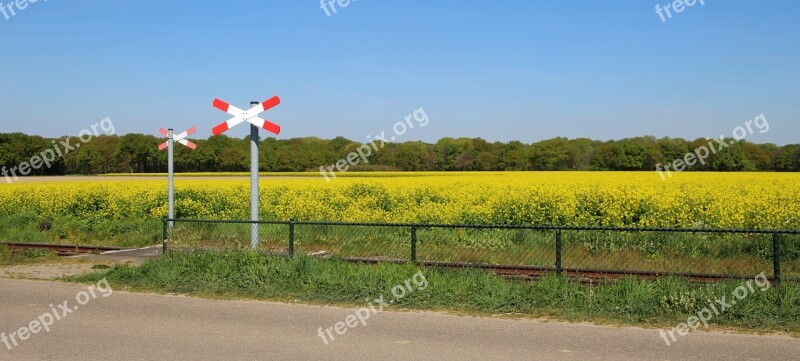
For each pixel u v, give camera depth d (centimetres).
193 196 2527
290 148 6944
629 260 1312
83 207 2488
